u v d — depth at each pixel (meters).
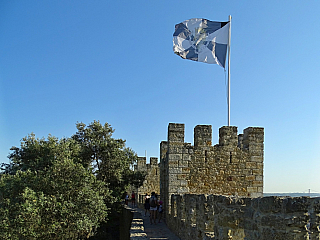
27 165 21.98
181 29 20.03
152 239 14.84
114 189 25.64
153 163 36.16
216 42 19.89
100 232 24.25
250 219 6.81
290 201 5.80
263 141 19.36
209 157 18.72
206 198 10.46
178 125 18.75
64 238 17.64
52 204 17.16
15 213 16.84
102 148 24.38
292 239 5.68
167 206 18.77
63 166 18.62
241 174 18.88
